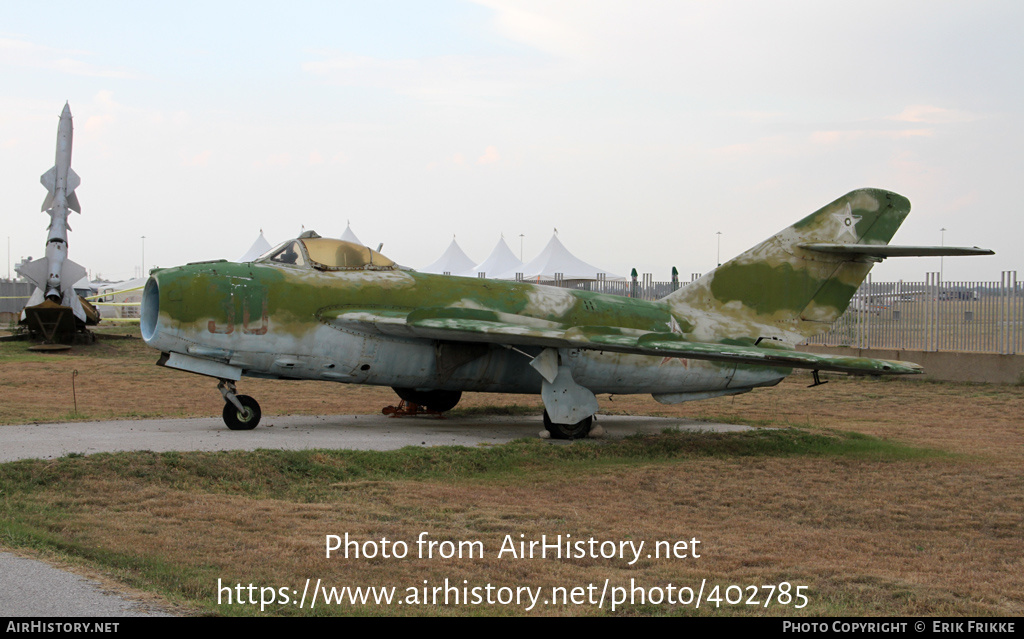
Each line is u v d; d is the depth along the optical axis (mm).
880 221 20688
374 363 17688
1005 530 10570
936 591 8000
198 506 10039
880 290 34375
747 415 23938
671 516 10891
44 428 16000
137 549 8039
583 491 12297
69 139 43375
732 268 20766
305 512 10039
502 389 19266
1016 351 29859
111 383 28250
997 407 25266
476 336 16953
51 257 41938
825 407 26203
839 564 8875
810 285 20734
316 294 17156
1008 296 30094
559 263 59000
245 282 16594
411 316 16641
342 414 21609
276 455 12773
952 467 14680
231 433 15867
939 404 26219
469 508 10805
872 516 11125
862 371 16312
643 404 26906
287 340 16828
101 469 11281
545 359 17219
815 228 20609
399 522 9898
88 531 8594
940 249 18359
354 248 18359
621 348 16594
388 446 14836
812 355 15961
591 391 19125
